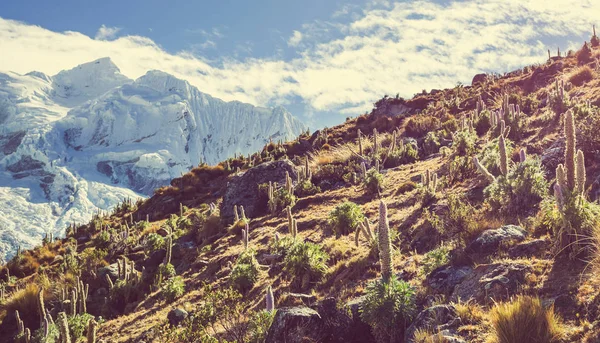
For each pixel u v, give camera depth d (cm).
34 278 4150
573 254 966
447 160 3036
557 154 1769
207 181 6250
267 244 2641
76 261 3788
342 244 1997
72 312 2583
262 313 1215
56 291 3142
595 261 901
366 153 4397
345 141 5531
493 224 1344
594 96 2894
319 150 5409
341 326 1038
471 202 1853
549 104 3122
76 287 2862
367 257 1655
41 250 5334
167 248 3225
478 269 1078
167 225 4566
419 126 4722
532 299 825
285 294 1647
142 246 4031
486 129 3603
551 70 4850
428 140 3884
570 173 1088
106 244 4709
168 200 5900
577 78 3734
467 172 2327
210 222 3669
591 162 1611
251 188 3894
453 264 1188
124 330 2248
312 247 1797
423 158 3762
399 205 2367
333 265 1798
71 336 2352
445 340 841
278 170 4003
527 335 773
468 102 5178
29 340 2347
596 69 3791
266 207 3753
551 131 2503
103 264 3594
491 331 835
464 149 2959
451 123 4331
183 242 3709
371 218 2391
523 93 4675
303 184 3684
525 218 1360
